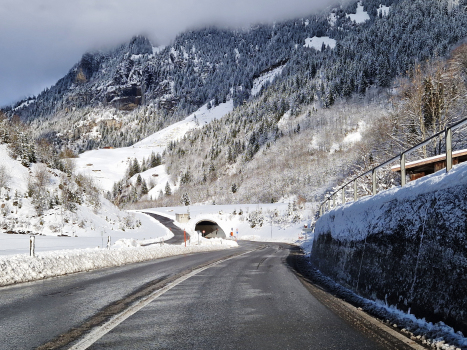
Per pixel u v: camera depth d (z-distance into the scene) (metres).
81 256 12.86
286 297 7.02
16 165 52.94
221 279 9.97
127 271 12.09
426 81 32.53
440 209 4.58
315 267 13.62
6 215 43.03
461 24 185.75
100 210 60.25
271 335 4.29
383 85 179.62
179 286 8.60
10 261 9.48
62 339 4.15
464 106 32.28
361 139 128.38
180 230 78.19
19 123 62.56
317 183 106.62
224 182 173.88
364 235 7.26
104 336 4.29
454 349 3.46
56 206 49.75
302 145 161.38
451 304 4.01
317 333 4.35
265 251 28.75
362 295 6.76
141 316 5.40
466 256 3.90
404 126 34.12
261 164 166.88
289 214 82.50
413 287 4.89
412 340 3.93
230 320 5.12
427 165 13.99
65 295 7.28
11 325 4.82
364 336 4.17
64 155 117.19
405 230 5.42
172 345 3.91
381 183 34.38
